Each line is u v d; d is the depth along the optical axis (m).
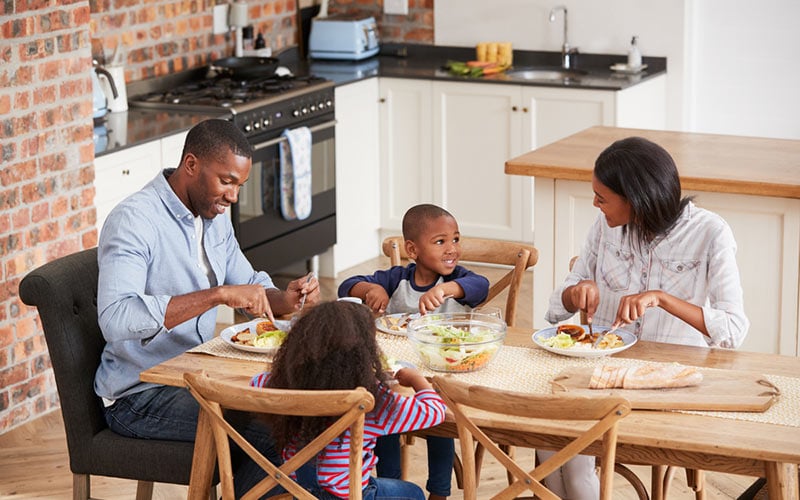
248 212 5.48
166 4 5.89
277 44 6.80
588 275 3.28
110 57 5.57
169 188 3.05
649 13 6.44
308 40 7.03
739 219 3.78
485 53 6.66
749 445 2.28
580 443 2.28
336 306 2.45
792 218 3.68
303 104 5.75
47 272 3.00
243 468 2.91
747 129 6.61
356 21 6.78
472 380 2.69
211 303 2.88
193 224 3.10
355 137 6.34
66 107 4.37
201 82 5.94
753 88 6.53
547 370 2.75
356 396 2.29
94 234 4.59
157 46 5.87
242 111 5.33
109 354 3.05
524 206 6.29
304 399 2.32
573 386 2.58
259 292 2.90
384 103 6.49
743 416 2.43
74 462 3.07
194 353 2.92
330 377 2.42
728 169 3.82
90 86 4.47
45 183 4.33
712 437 2.32
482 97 6.23
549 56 6.73
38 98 4.25
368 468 2.54
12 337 4.31
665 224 3.00
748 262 3.79
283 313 3.17
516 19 6.77
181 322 2.88
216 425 2.50
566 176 3.92
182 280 3.09
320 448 2.38
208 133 2.99
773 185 3.61
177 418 2.99
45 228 4.36
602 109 5.95
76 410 3.03
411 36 7.09
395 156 6.55
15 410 4.38
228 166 3.00
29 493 3.85
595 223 3.28
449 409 2.47
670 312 2.90
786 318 3.77
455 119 6.34
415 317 3.14
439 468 3.10
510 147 6.24
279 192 5.66
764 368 2.73
